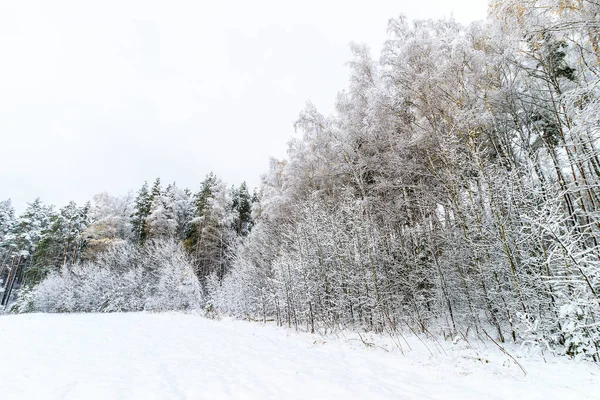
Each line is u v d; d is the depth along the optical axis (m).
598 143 5.83
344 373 5.39
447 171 10.32
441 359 6.44
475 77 11.45
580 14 6.76
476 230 8.95
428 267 11.66
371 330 11.15
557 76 9.48
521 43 8.93
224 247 29.72
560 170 8.11
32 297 32.34
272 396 4.29
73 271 32.91
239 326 14.14
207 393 4.48
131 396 4.44
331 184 18.12
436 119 12.23
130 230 38.97
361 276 12.01
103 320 17.77
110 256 31.36
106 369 6.12
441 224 11.73
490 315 9.22
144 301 26.72
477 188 9.66
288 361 6.47
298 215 16.91
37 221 45.94
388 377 5.17
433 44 12.40
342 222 13.49
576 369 5.27
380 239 12.91
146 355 7.50
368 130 14.41
